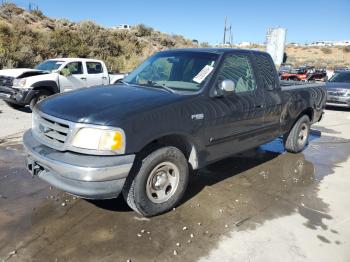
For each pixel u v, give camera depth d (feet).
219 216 13.03
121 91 13.70
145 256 10.39
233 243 11.29
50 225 11.82
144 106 11.87
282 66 98.22
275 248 11.14
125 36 107.45
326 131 30.32
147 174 12.03
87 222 12.12
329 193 15.75
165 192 12.89
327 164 20.12
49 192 14.33
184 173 13.23
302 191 15.84
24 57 63.82
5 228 11.50
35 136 12.60
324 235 12.06
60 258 10.11
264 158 20.68
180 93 13.46
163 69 15.79
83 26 97.04
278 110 18.20
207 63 14.88
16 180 15.48
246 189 15.74
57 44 78.95
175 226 12.14
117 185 11.09
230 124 14.80
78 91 14.08
